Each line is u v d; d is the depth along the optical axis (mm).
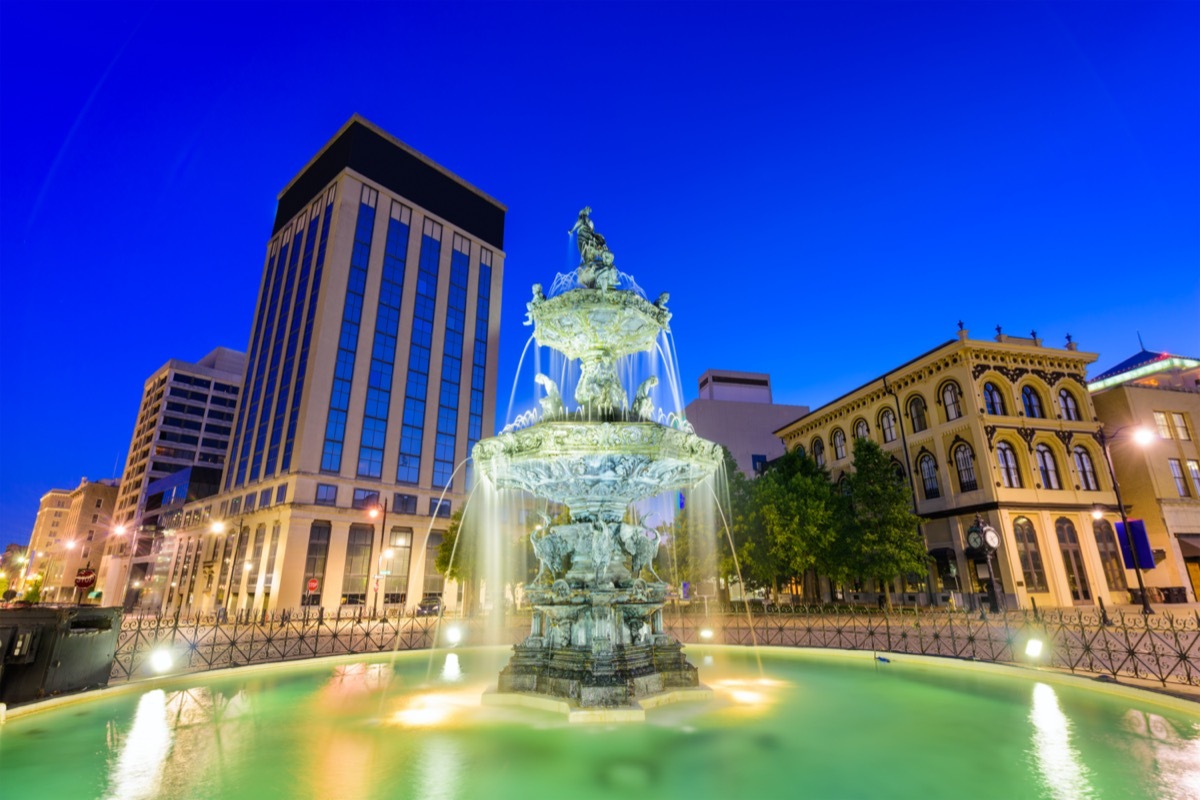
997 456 37125
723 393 88625
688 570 37219
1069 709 8352
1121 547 28828
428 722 7938
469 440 68562
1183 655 10711
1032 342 41125
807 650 15508
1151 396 41969
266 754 6508
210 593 63250
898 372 43719
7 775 5855
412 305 66875
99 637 10250
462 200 75875
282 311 68250
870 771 5801
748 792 5270
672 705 8836
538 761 6207
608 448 9117
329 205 65562
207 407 100938
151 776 5816
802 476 37156
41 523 144250
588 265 11055
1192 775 5570
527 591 10117
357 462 58312
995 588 31344
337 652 19375
